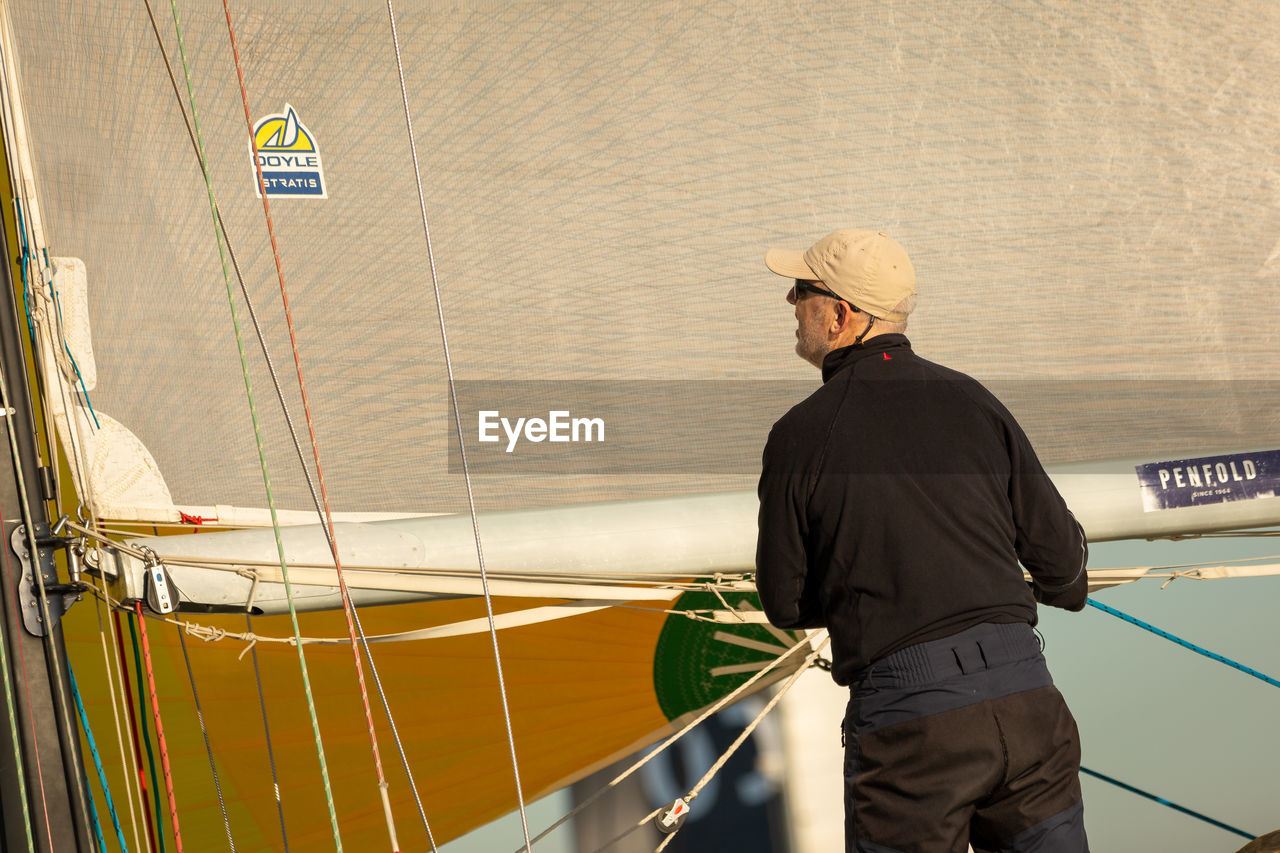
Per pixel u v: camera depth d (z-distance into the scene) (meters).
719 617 2.09
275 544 1.60
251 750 3.09
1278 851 2.20
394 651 3.15
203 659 3.04
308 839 3.13
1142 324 1.68
